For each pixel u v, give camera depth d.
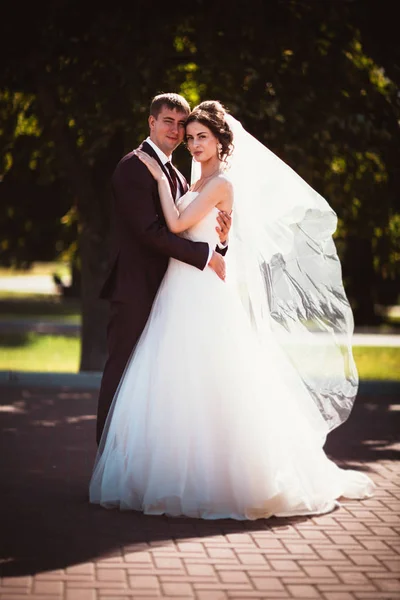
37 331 22.98
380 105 12.14
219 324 6.06
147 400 6.02
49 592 4.43
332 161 12.98
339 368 6.76
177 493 5.84
